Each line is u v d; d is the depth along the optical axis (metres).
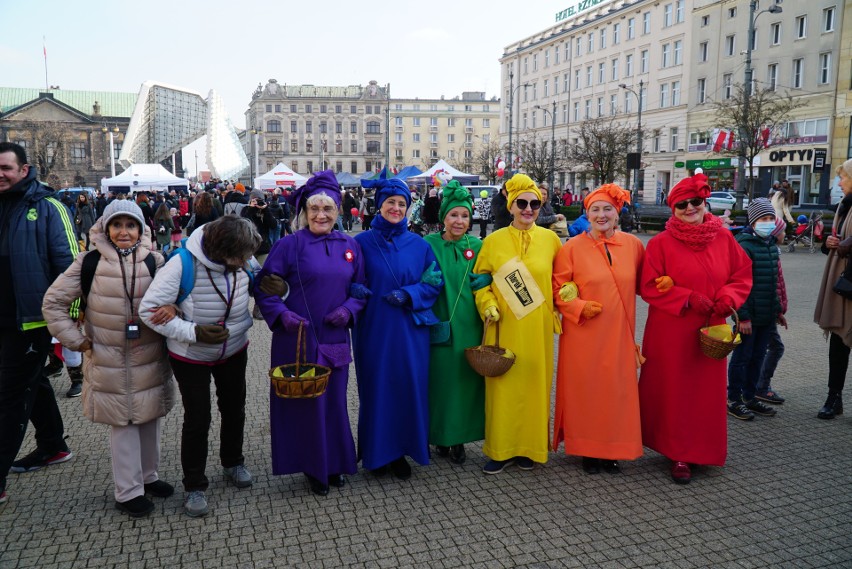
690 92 49.09
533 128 71.25
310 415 3.96
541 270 4.34
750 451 4.73
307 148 110.69
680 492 4.07
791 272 14.73
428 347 4.32
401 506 3.88
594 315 4.27
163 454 4.63
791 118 40.00
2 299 3.83
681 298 4.21
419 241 4.34
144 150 71.94
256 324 9.48
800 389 6.17
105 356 3.62
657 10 52.22
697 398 4.26
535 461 4.37
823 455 4.64
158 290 3.56
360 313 4.20
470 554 3.34
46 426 4.35
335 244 4.07
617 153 39.84
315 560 3.29
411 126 111.50
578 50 62.94
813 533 3.55
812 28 38.75
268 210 12.48
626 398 4.30
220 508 3.86
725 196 33.28
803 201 39.19
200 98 78.12
